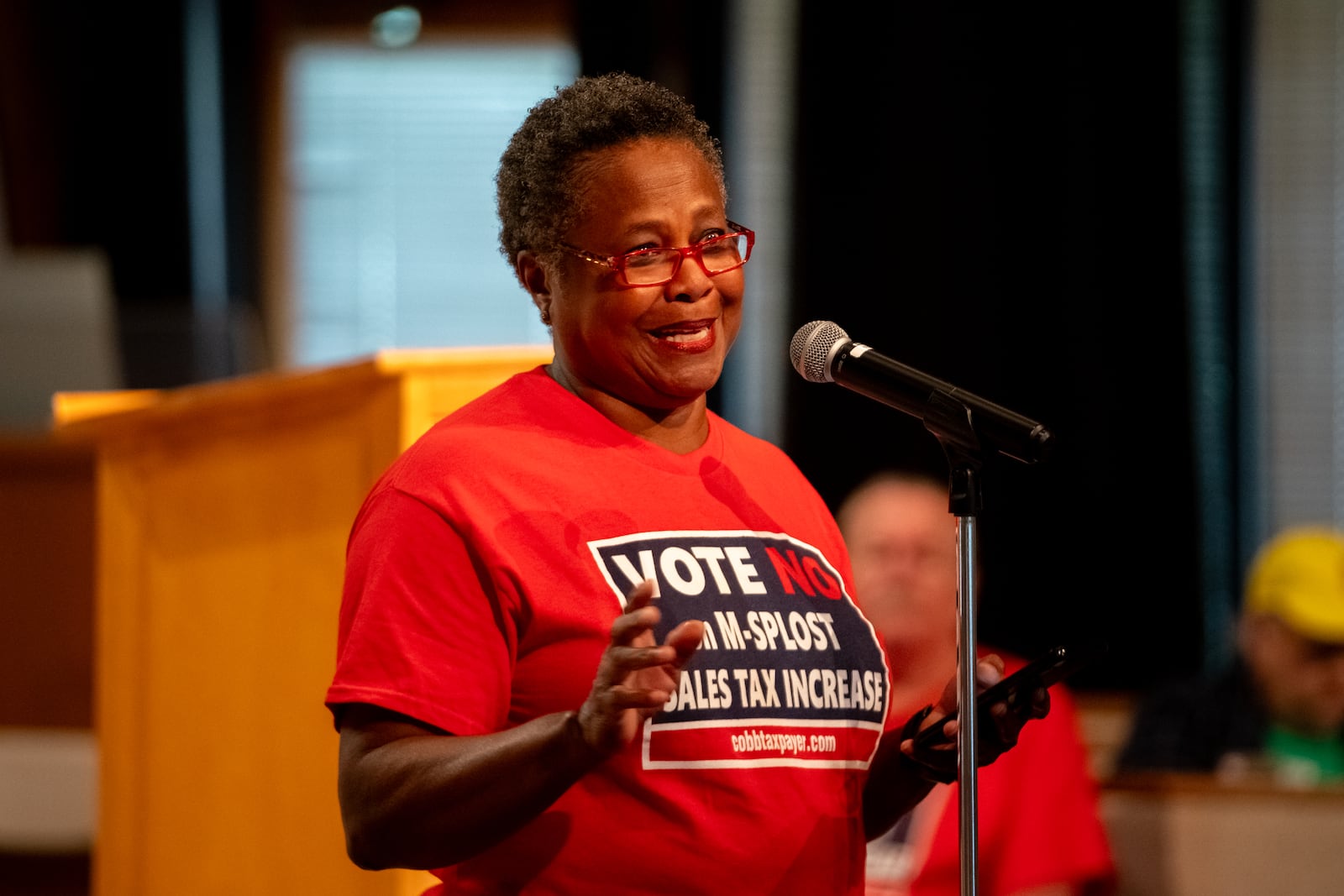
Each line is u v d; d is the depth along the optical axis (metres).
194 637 6.75
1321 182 17.33
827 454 16.59
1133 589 16.45
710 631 4.56
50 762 11.59
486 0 18.78
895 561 8.68
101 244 17.98
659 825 4.43
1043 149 16.89
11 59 17.80
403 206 18.75
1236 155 17.05
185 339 15.17
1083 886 8.71
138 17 18.06
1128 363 16.67
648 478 4.77
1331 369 17.19
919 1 17.03
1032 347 16.78
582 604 4.46
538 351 6.14
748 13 17.55
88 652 11.91
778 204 17.48
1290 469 17.12
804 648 4.73
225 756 6.60
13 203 17.89
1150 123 16.86
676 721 4.45
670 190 4.73
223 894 6.57
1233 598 16.70
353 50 18.80
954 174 16.91
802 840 4.59
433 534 4.44
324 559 6.25
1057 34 16.94
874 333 16.95
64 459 11.96
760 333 17.39
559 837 4.43
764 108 17.55
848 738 4.80
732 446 5.14
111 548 7.23
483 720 4.39
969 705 4.73
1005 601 16.45
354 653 4.37
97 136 18.00
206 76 18.33
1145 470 16.59
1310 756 11.85
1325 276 17.27
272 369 18.30
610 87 4.90
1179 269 16.73
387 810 4.15
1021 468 16.56
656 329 4.75
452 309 18.70
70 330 14.42
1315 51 17.39
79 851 11.59
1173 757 11.95
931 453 16.47
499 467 4.59
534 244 4.87
